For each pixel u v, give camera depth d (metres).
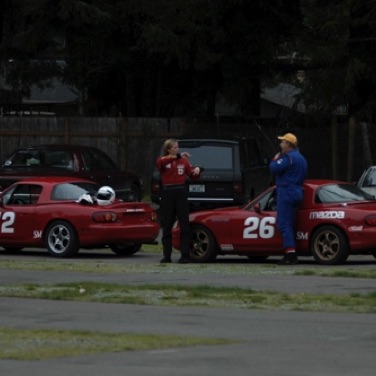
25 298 31.22
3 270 39.12
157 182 60.16
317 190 41.78
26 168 65.88
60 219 45.94
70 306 29.53
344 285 33.94
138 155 82.81
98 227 45.25
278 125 82.88
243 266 40.69
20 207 47.00
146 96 92.31
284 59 85.81
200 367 20.95
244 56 81.88
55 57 91.25
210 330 25.50
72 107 122.06
